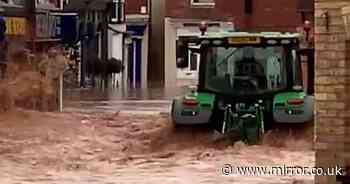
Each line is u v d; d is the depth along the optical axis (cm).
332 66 1488
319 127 1505
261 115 2848
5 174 2233
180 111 2908
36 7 4947
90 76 7412
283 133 2875
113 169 2355
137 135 3250
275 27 7925
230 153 2617
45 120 3591
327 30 1488
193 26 8294
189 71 8206
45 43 4522
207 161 2461
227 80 2948
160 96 5941
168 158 2612
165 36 8362
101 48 7762
